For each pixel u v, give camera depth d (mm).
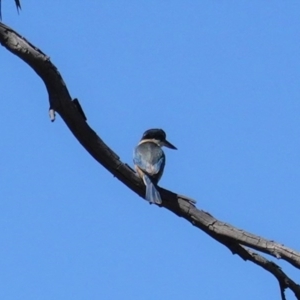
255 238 13555
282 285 13977
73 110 12461
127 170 13766
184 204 13781
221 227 13641
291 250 13492
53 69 12109
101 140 13086
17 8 11656
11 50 12039
